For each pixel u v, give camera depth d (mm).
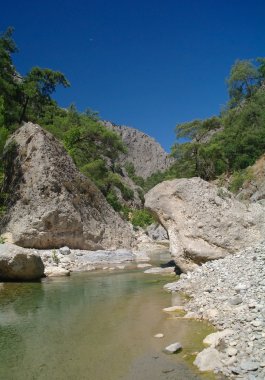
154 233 51562
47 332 7637
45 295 11375
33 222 19547
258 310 7363
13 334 7531
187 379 5367
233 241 13047
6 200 21438
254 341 6090
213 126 68312
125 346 6746
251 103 73562
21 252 13875
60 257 18562
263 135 62562
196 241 13445
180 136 67875
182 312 8891
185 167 66062
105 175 52469
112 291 11930
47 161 21031
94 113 57781
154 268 17203
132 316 8688
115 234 24844
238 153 63969
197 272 11992
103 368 5855
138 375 5570
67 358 6273
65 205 20703
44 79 50281
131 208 73500
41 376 5613
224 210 13766
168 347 6426
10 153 22594
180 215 14258
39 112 52125
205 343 6660
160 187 15320
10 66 44219
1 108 29000
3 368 5918
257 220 13438
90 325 8062
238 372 5285
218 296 8992
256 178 42969
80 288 12555
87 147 50625
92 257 19906
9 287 12766
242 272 10148
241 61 87375
